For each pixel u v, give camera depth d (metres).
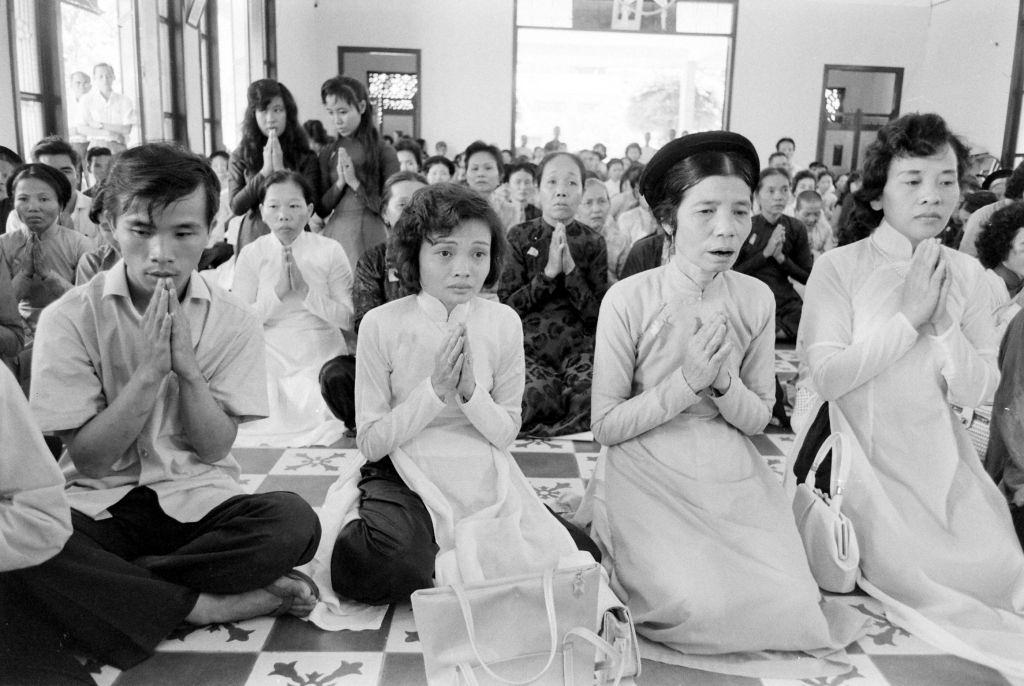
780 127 12.22
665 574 1.72
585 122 17.81
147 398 1.62
